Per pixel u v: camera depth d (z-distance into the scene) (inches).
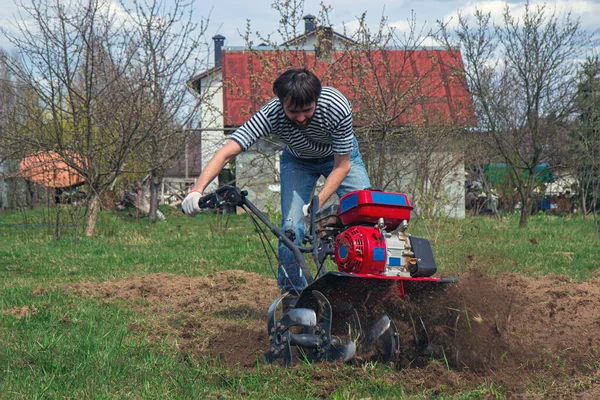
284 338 152.4
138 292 263.3
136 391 135.1
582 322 201.9
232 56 895.7
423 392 134.8
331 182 176.4
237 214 861.2
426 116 515.8
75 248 418.9
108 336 185.2
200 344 180.2
